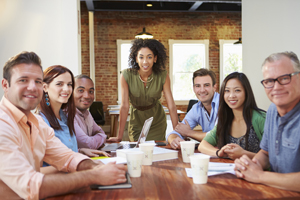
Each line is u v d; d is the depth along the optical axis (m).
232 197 0.95
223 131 1.72
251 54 3.55
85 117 2.28
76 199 0.96
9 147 1.02
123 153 1.57
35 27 3.21
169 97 2.75
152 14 8.30
